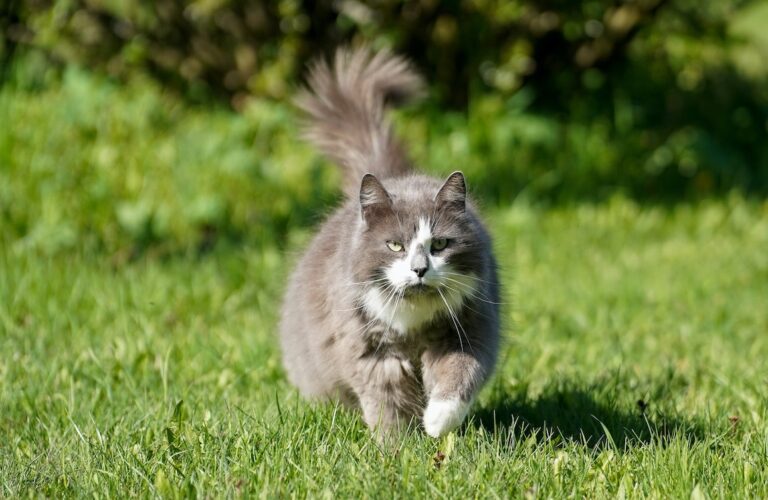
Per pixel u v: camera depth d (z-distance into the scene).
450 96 17.70
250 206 14.65
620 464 6.91
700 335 10.79
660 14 17.61
